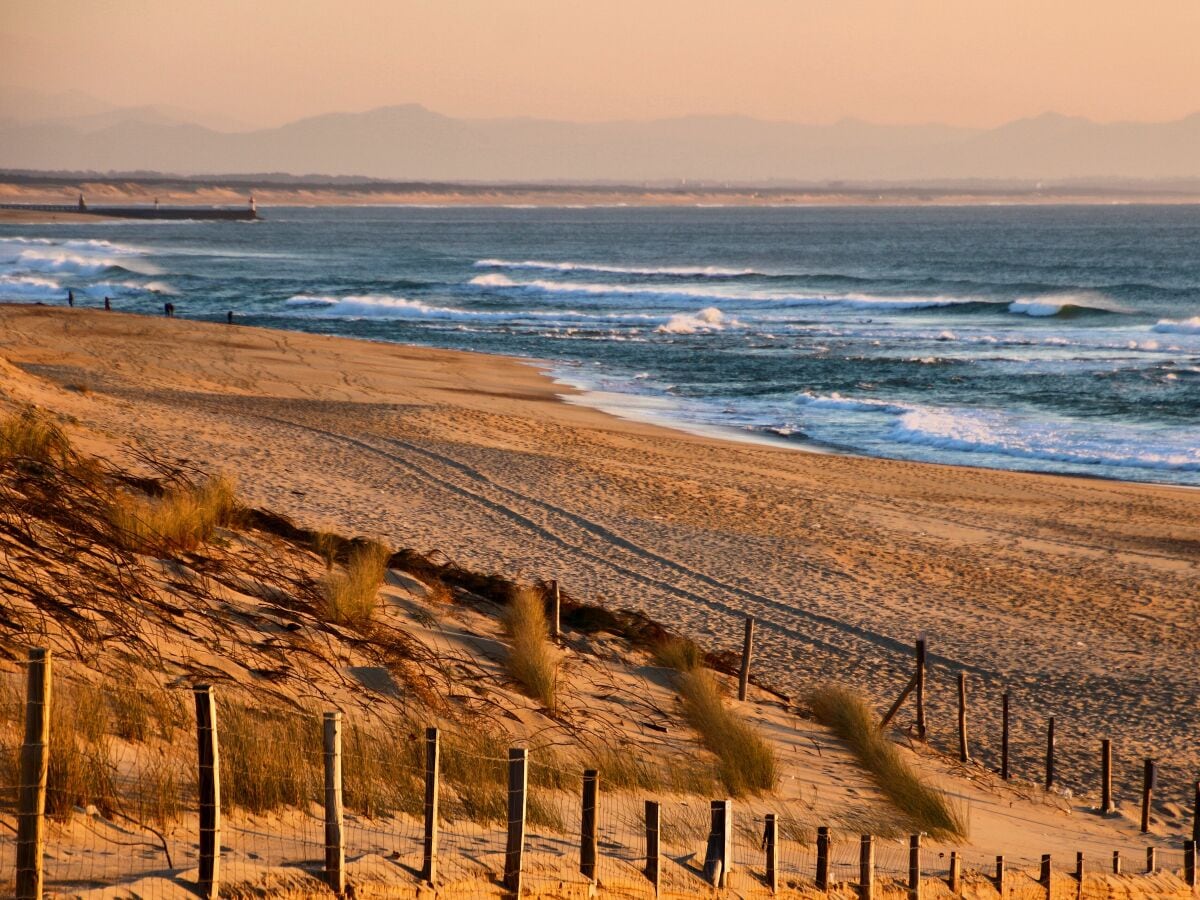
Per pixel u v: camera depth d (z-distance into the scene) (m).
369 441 109.88
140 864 21.08
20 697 25.03
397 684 39.66
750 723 49.84
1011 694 63.22
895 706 55.19
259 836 23.75
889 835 39.00
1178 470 124.44
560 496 95.62
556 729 41.22
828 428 143.50
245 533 56.38
